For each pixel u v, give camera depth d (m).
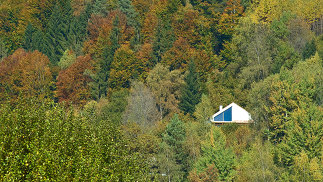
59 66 143.38
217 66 131.88
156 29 142.75
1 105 32.94
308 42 118.25
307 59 103.31
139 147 74.25
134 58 133.12
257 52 105.31
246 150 76.88
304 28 124.25
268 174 64.44
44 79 128.38
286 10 140.75
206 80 125.12
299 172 60.78
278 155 69.00
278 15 135.75
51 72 135.38
